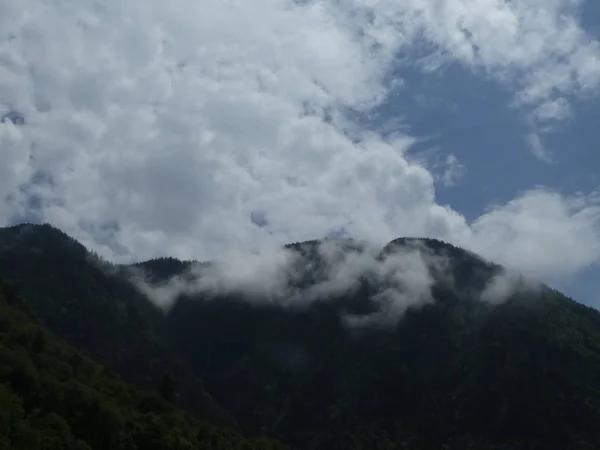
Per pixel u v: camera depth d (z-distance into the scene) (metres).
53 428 191.38
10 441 177.25
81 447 189.12
